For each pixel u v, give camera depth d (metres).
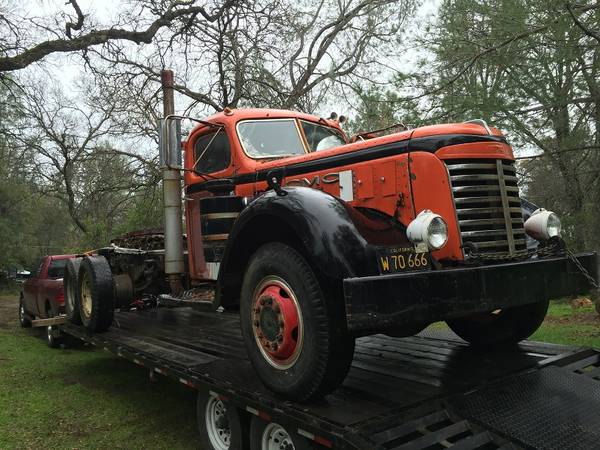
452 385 3.35
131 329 6.17
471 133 3.47
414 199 3.49
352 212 3.35
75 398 5.56
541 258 3.49
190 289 5.63
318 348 2.97
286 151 5.07
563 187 8.70
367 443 2.54
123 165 15.87
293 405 3.08
